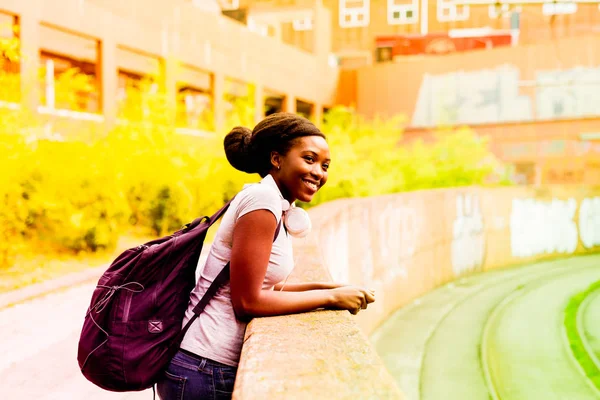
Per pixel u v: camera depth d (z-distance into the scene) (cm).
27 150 737
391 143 2123
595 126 2619
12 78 857
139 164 913
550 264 2248
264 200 171
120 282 174
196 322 175
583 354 1163
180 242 177
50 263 734
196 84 1878
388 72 2934
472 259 1991
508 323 1377
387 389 121
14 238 752
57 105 1242
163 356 172
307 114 2803
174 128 1015
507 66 2759
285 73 2434
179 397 173
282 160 189
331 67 2880
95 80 1498
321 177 190
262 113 2239
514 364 1095
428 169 2114
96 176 796
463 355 1123
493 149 2800
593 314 1492
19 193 721
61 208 762
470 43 3406
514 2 2091
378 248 1177
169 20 1722
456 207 1869
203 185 976
